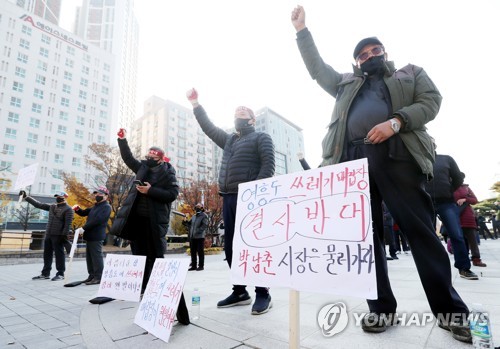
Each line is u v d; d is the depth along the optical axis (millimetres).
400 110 1761
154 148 3373
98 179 26172
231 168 2941
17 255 11938
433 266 1653
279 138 86500
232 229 2867
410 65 2096
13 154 43438
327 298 2879
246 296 2787
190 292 3639
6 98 44281
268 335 1852
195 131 70688
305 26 2324
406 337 1657
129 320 2428
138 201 3152
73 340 2053
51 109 48875
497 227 17641
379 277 1878
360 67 2145
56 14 77375
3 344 1996
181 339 1872
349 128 2057
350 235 1273
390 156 1805
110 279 3113
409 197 1778
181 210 28031
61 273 5867
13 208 30047
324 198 1426
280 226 1528
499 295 2590
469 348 1452
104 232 5117
